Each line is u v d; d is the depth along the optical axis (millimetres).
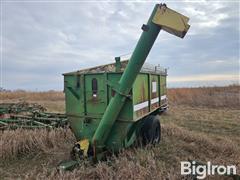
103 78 4715
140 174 3924
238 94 17719
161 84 7090
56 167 4395
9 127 6684
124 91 4160
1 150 5203
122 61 4855
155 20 3654
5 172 4562
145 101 5312
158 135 6180
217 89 22281
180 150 5684
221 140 6832
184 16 3547
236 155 5395
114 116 4328
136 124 4969
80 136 5109
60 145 5828
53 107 15305
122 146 4699
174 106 15672
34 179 4168
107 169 4121
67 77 5145
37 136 5848
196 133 7324
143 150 5059
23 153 5465
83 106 4969
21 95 26344
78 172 4109
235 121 10078
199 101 16625
